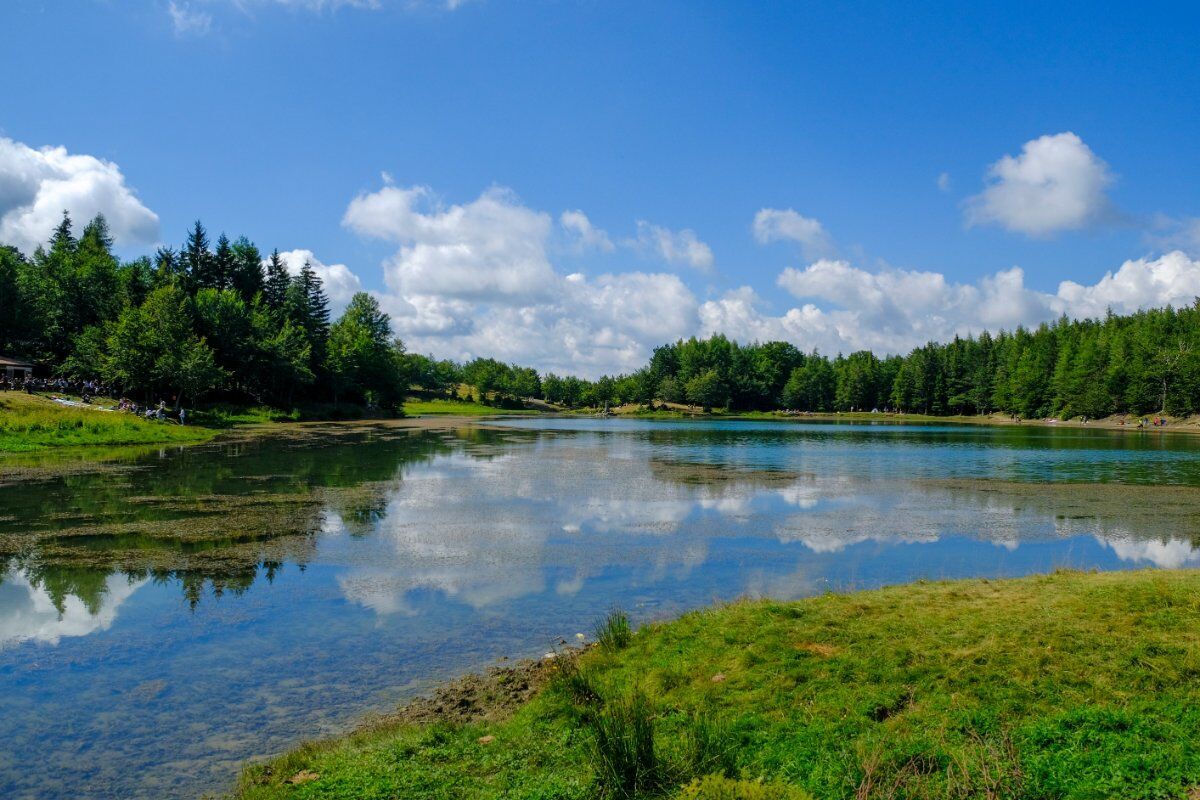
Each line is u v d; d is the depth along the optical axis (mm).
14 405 49531
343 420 95375
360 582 14930
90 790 7309
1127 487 31078
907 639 10164
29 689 9695
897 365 177500
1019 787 6246
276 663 10656
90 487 27797
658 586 14852
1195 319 117625
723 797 5938
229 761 7895
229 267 103438
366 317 129375
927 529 21219
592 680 9602
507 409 174500
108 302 85375
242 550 17578
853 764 6840
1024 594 12359
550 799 6602
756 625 11117
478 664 10695
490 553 17625
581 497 27109
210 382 72688
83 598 13617
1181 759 6625
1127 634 9883
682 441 63250
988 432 87438
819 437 72312
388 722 8758
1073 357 128125
